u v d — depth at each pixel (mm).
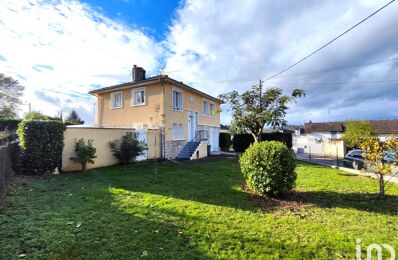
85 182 8148
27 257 3178
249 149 7223
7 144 7930
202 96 22656
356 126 26531
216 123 26344
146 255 3322
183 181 8648
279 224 4590
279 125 14281
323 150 32656
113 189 7109
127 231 4090
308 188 7938
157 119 16594
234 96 15008
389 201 6426
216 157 18703
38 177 8781
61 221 4457
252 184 6863
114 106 19172
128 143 13461
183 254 3375
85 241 3678
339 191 7551
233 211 5320
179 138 18516
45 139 9523
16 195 6105
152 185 7824
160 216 4859
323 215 5230
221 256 3342
